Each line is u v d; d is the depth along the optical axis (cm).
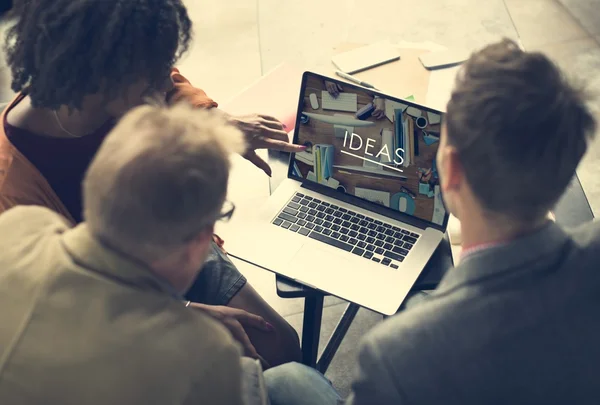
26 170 133
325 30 309
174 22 129
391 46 180
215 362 82
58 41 124
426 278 137
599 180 241
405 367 78
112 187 80
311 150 151
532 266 77
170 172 80
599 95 83
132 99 135
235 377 84
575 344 77
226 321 141
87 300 81
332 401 131
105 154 82
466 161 80
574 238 82
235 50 307
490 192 79
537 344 77
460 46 290
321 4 322
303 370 136
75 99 129
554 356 78
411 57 176
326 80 144
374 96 141
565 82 78
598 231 81
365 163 147
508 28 297
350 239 144
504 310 76
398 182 145
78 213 146
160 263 85
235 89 289
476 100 78
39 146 136
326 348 185
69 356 79
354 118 145
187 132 83
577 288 77
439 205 143
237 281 158
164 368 80
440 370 78
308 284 136
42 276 83
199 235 86
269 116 162
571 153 78
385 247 142
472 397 79
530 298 76
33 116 136
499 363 77
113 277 82
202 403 81
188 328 82
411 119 140
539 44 290
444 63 173
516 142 76
